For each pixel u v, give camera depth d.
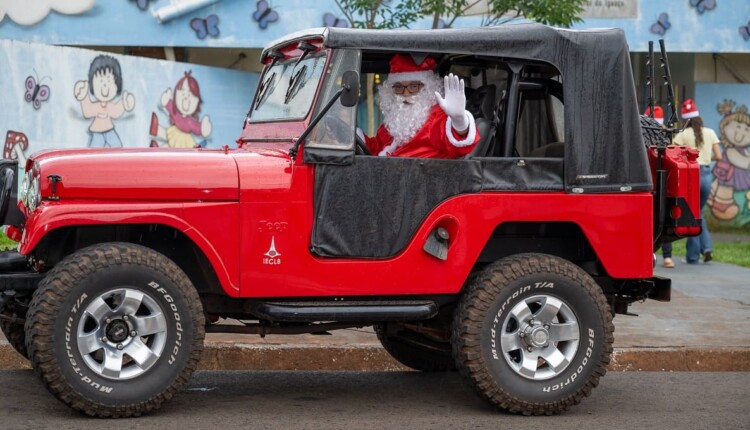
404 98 6.28
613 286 6.72
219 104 16.23
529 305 6.20
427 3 11.88
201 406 6.26
